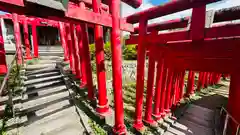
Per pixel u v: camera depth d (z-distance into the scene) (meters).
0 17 10.40
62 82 5.62
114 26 3.00
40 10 1.73
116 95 3.37
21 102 4.01
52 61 8.20
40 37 14.54
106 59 10.84
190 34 3.17
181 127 5.89
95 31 3.80
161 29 3.80
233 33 2.70
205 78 12.02
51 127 3.37
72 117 3.88
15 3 1.54
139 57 3.86
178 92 8.12
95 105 4.41
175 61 5.15
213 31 2.86
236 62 3.88
